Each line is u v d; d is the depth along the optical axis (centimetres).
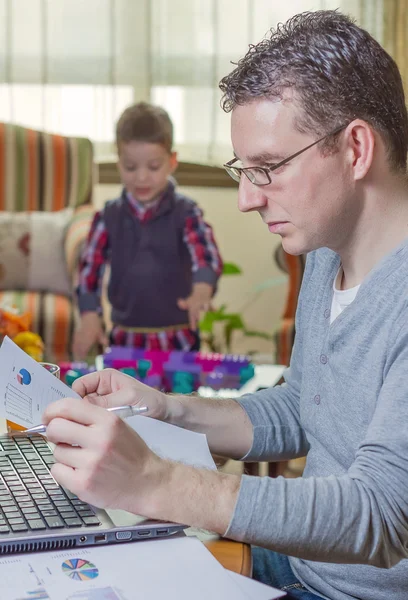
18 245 350
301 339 123
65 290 350
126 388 115
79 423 86
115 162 398
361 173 95
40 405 104
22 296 339
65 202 364
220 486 87
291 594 108
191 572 79
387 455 87
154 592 75
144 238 282
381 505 85
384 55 97
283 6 382
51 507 89
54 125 395
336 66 92
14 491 92
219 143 394
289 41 94
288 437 122
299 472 281
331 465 108
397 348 93
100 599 73
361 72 93
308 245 100
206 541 90
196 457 103
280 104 92
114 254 285
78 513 88
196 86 391
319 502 85
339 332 101
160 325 283
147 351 211
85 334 278
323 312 110
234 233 403
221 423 119
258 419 121
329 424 106
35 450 106
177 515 85
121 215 285
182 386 186
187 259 285
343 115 93
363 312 99
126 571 79
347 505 85
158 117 277
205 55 388
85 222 349
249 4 383
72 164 362
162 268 281
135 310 283
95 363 209
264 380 199
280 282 384
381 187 99
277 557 120
